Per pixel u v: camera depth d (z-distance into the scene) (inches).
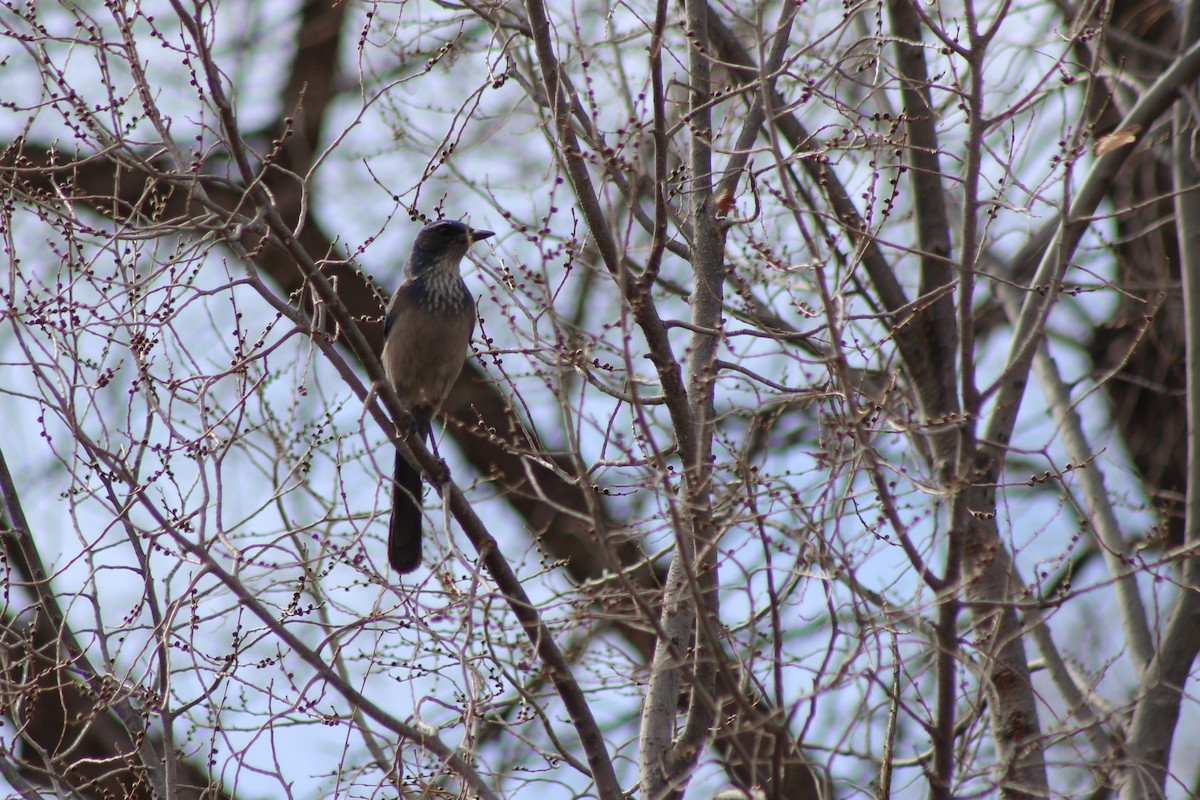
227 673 393.7
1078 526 454.6
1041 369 588.4
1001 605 356.5
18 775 396.5
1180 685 478.3
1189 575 503.2
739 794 386.3
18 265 402.9
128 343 401.1
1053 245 496.7
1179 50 634.2
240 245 408.5
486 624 358.0
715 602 434.9
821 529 341.4
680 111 508.7
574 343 437.4
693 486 378.3
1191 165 585.6
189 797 494.9
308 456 429.4
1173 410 703.7
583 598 392.2
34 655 430.0
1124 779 440.5
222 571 373.4
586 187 411.5
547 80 411.8
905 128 498.9
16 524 480.1
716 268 480.7
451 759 368.5
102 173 624.4
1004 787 366.0
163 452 399.9
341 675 467.8
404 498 537.6
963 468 358.0
